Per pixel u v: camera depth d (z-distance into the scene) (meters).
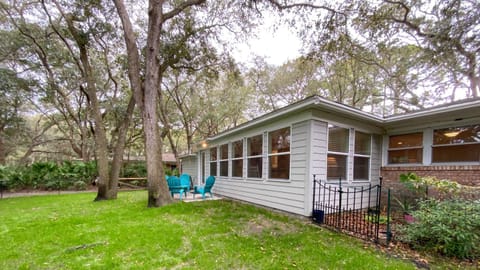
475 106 4.20
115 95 13.99
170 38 9.06
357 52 9.08
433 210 3.46
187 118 19.20
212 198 8.59
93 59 13.08
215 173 10.14
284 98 17.69
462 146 4.86
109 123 16.48
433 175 5.27
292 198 5.55
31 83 12.52
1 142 16.72
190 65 10.22
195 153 12.91
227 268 2.68
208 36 9.64
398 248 3.29
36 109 17.34
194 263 2.82
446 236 3.03
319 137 5.21
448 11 6.41
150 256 3.01
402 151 6.07
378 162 6.49
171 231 4.04
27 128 17.94
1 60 11.20
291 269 2.64
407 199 5.53
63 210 6.19
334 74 13.52
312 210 4.99
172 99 18.44
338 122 5.59
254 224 4.61
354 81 13.88
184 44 9.30
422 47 8.78
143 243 3.46
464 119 4.80
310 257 2.96
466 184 4.68
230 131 8.32
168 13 7.14
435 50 7.54
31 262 2.84
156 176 6.59
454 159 4.98
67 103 15.37
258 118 6.56
